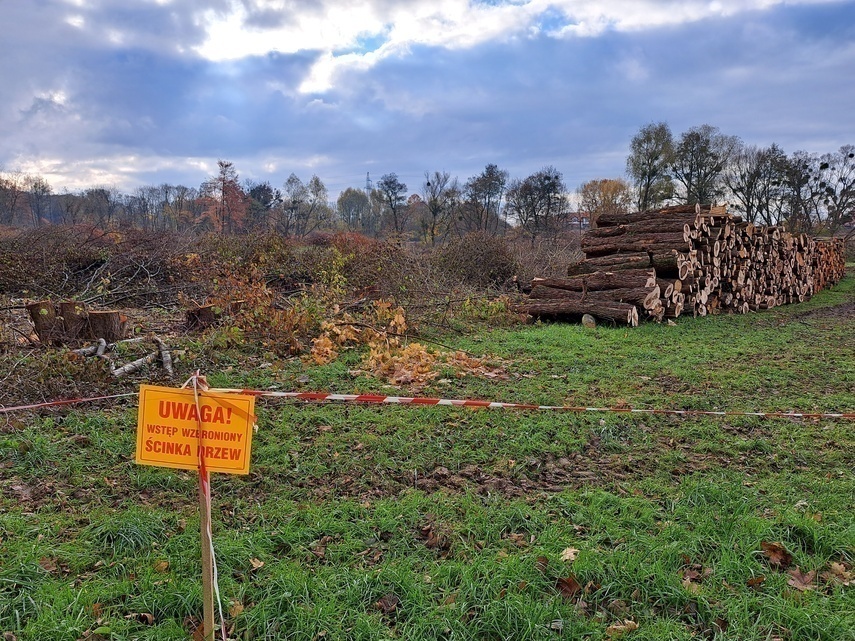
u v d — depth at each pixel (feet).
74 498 12.47
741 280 47.70
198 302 35.76
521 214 132.36
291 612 8.90
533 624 8.72
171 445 7.39
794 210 146.00
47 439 15.02
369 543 10.96
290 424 16.78
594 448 15.98
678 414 18.99
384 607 9.20
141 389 7.30
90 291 37.96
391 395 20.17
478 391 21.02
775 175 142.72
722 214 43.70
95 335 25.12
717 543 10.97
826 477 14.20
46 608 8.85
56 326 24.73
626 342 31.65
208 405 7.34
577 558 10.22
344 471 14.06
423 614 8.98
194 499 12.50
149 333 27.09
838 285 83.66
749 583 9.92
